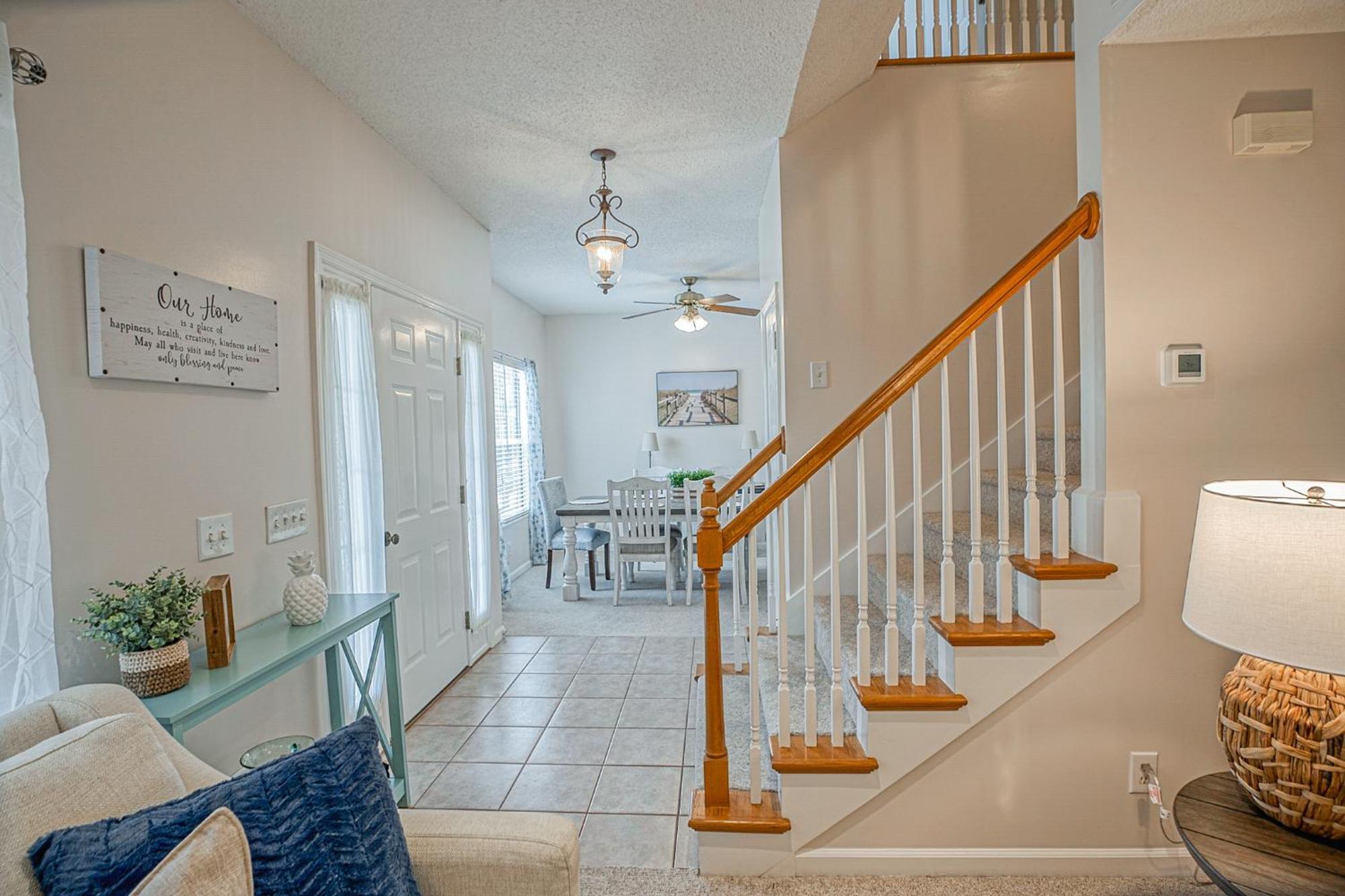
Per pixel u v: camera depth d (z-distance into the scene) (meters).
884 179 2.92
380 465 2.65
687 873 1.89
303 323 2.26
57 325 1.40
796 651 2.83
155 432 1.63
